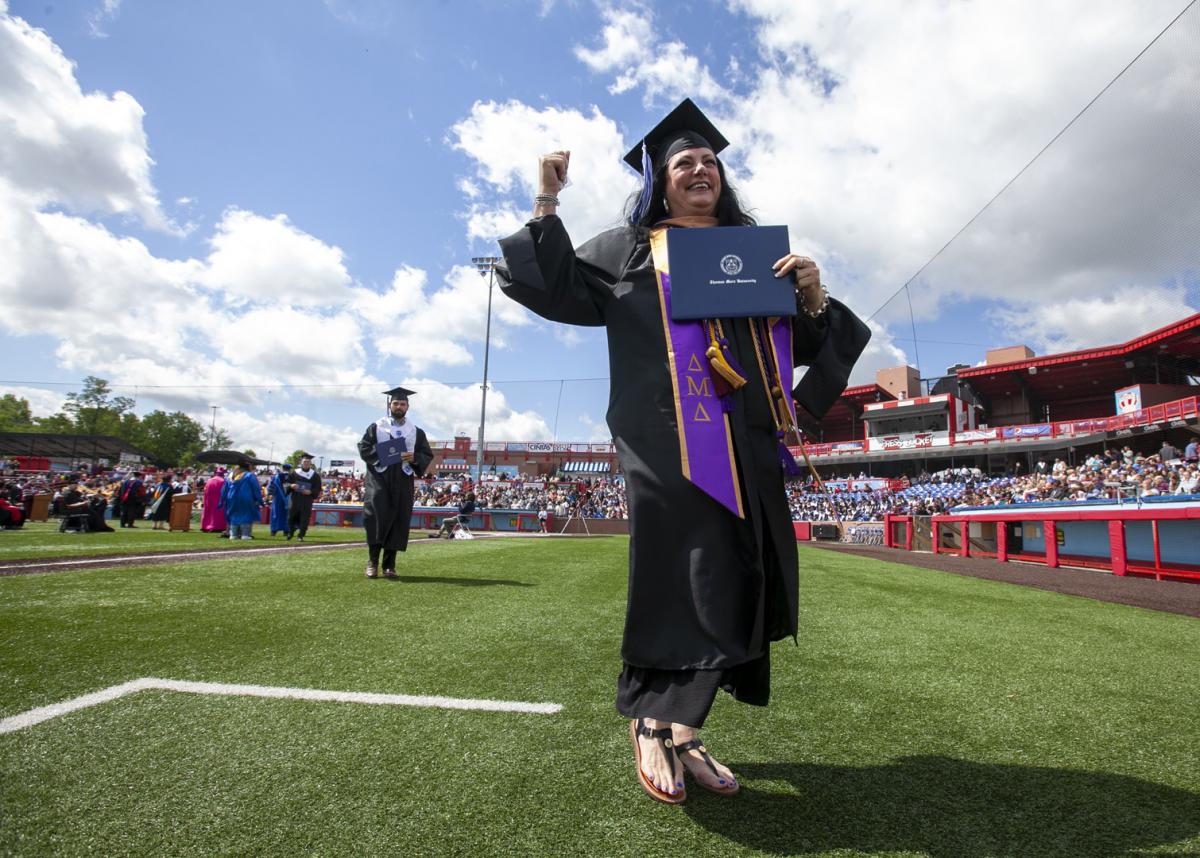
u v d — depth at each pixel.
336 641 2.90
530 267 1.62
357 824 1.25
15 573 4.82
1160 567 8.94
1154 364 20.70
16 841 1.13
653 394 1.55
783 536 1.54
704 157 1.81
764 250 1.62
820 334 1.78
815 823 1.32
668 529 1.46
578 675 2.43
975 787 1.52
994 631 3.80
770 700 2.25
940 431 40.22
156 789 1.37
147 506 22.28
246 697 2.02
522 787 1.45
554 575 6.29
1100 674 2.72
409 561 7.53
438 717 1.90
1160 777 1.60
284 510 14.02
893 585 6.46
